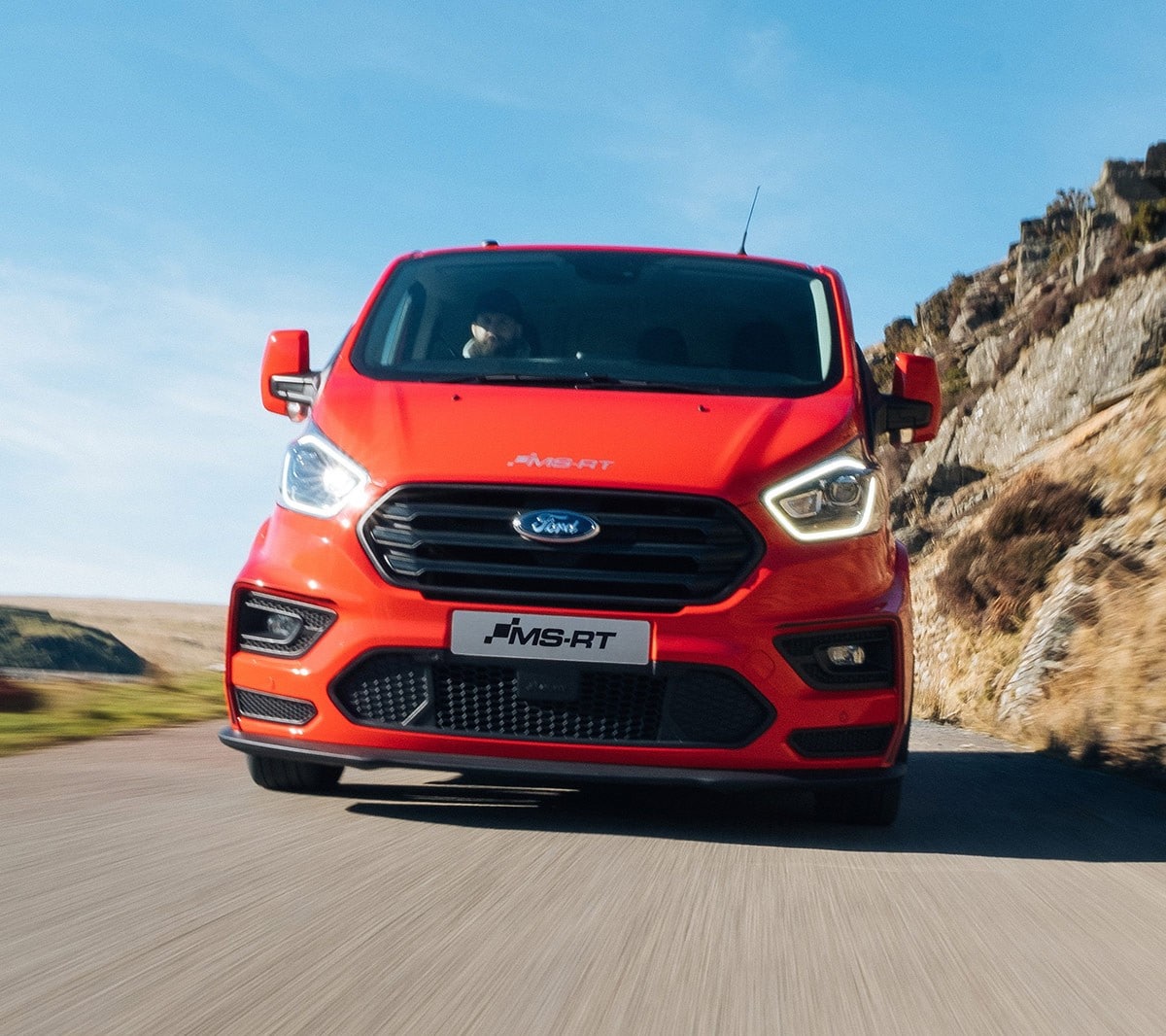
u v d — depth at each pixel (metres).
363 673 4.24
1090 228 34.97
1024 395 33.19
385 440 4.41
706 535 4.18
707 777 4.08
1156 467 15.93
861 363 5.25
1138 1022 2.45
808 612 4.17
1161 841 4.63
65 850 3.54
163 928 2.78
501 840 3.93
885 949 2.88
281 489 4.58
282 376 5.32
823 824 4.60
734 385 4.91
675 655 4.08
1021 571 16.39
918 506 33.88
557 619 4.11
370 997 2.37
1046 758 8.27
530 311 5.34
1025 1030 2.37
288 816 4.20
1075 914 3.33
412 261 5.79
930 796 5.58
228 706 4.53
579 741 4.12
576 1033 2.23
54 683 8.88
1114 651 12.38
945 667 17.34
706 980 2.58
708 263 5.79
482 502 4.22
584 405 4.61
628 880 3.46
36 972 2.46
